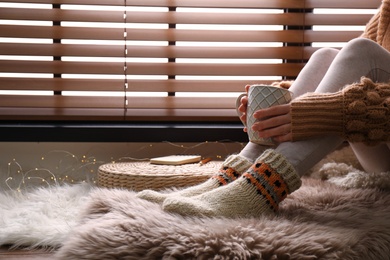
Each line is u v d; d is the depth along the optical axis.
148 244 1.34
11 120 2.44
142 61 2.44
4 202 1.93
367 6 2.46
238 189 1.46
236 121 2.53
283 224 1.37
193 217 1.42
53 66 2.38
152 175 1.84
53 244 1.62
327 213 1.55
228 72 2.45
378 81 1.58
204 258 1.27
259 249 1.28
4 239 1.65
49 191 2.07
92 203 1.66
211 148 2.45
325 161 2.23
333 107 1.48
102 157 2.42
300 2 2.43
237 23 2.41
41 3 2.32
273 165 1.46
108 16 2.35
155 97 2.45
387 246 1.36
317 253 1.27
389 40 1.88
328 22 2.45
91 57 2.43
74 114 2.43
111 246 1.37
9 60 2.36
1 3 2.37
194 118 2.50
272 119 1.51
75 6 2.43
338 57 1.59
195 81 2.45
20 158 2.38
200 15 2.39
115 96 2.44
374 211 1.58
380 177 1.85
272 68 2.47
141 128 2.36
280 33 2.44
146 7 2.45
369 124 1.48
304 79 1.72
